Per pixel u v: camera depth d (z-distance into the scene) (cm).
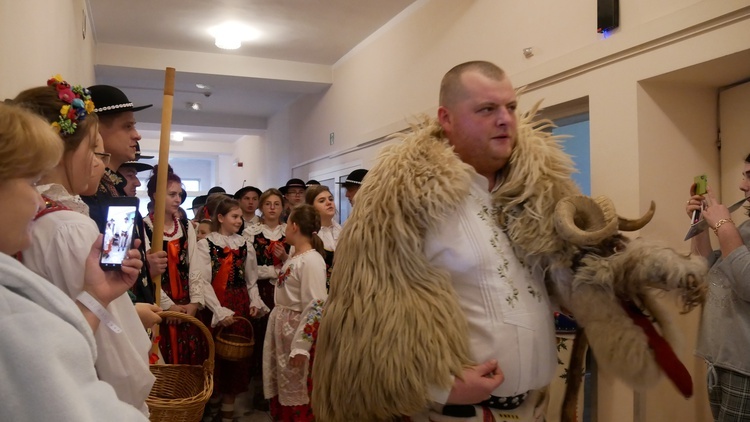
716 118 234
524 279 124
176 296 291
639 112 222
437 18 379
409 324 112
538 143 131
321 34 488
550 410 213
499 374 115
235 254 351
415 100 406
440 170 119
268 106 775
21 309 68
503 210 127
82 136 114
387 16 443
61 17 252
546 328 124
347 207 533
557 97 265
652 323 122
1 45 135
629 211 224
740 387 180
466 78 126
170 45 525
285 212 495
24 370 65
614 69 233
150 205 299
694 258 109
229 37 483
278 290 298
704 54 196
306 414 280
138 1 422
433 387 110
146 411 121
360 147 502
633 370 114
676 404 222
